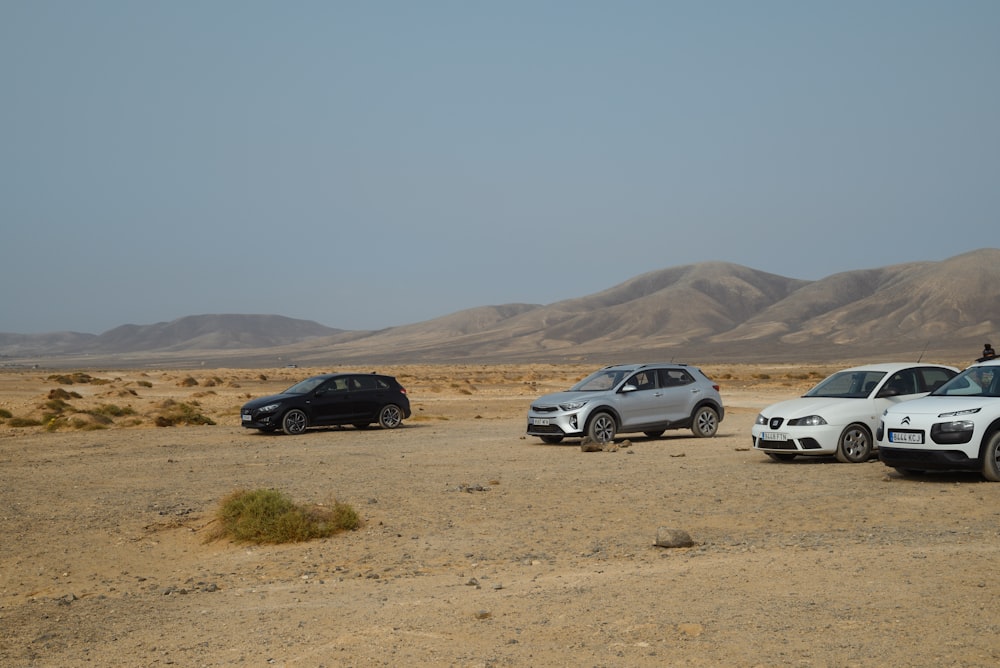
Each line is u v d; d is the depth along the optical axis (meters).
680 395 22.61
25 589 9.27
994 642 6.05
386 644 6.58
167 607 8.28
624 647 6.24
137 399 49.41
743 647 6.13
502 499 13.36
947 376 17.59
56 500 14.30
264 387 69.56
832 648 6.04
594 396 21.34
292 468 17.89
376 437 25.00
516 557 9.60
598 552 9.66
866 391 17.28
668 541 9.68
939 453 13.42
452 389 59.53
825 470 15.64
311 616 7.59
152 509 13.30
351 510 11.57
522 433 25.81
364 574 9.21
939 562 8.32
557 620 6.98
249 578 9.37
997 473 13.38
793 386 63.22
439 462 18.45
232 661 6.47
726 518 11.32
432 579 8.81
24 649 7.09
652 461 17.75
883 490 13.12
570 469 16.77
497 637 6.62
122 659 6.71
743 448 19.84
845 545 9.41
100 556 10.62
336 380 27.16
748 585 7.77
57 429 28.94
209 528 11.66
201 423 31.78
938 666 5.67
